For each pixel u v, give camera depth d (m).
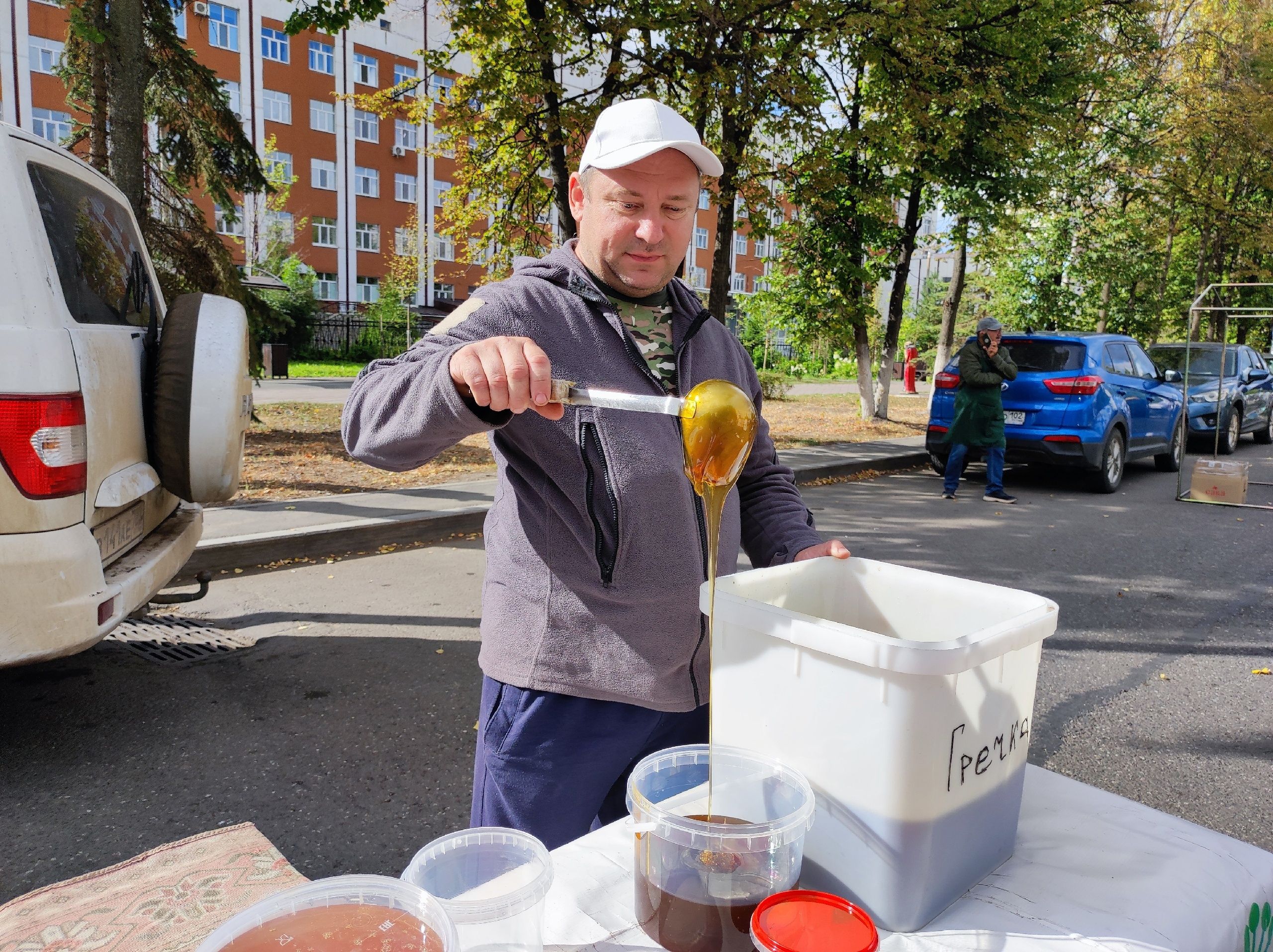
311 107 34.53
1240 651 4.54
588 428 1.52
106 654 4.17
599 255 1.61
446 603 5.05
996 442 8.72
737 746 1.18
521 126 9.59
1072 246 17.08
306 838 2.71
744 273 50.50
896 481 10.21
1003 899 1.10
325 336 32.56
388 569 5.76
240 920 0.78
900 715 0.99
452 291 39.62
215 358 3.44
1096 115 16.16
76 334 2.81
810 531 1.77
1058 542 6.96
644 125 1.50
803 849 1.08
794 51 9.82
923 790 1.01
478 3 8.77
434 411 1.22
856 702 1.03
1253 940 1.16
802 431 13.85
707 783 1.21
